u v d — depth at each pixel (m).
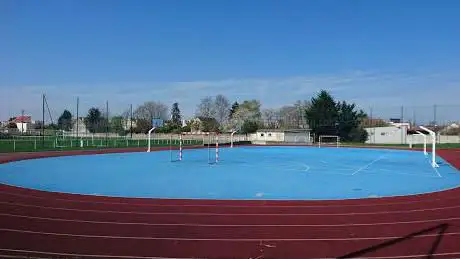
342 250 9.07
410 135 65.75
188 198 16.08
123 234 10.21
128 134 85.94
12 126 109.38
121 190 18.23
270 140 80.62
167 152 47.94
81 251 8.80
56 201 14.95
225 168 29.67
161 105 120.06
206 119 114.38
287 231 10.69
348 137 78.56
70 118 98.75
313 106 80.38
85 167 29.38
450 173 27.28
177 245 9.37
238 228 10.98
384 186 20.39
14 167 28.89
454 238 10.01
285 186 20.14
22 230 10.45
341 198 16.39
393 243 9.58
